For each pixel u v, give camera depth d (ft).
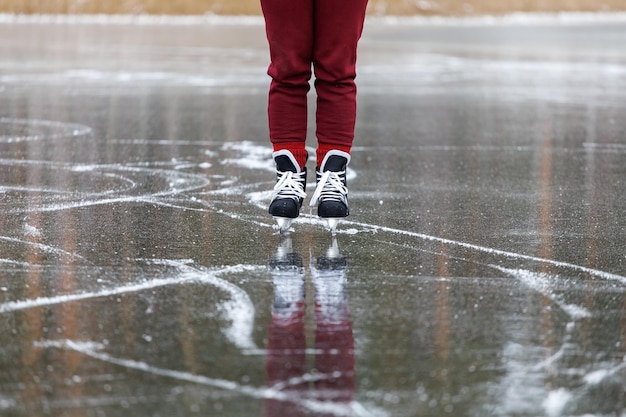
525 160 29.32
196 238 18.89
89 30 96.68
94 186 24.18
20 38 83.15
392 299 15.01
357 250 18.10
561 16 133.39
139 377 11.76
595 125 37.58
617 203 22.88
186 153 29.66
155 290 15.39
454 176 26.45
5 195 22.89
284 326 13.69
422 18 124.16
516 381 11.73
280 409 10.87
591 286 15.84
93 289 15.42
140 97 44.75
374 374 11.91
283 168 19.71
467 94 48.52
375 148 31.60
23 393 11.28
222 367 12.10
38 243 18.33
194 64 62.39
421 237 19.19
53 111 39.29
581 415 10.81
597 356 12.61
